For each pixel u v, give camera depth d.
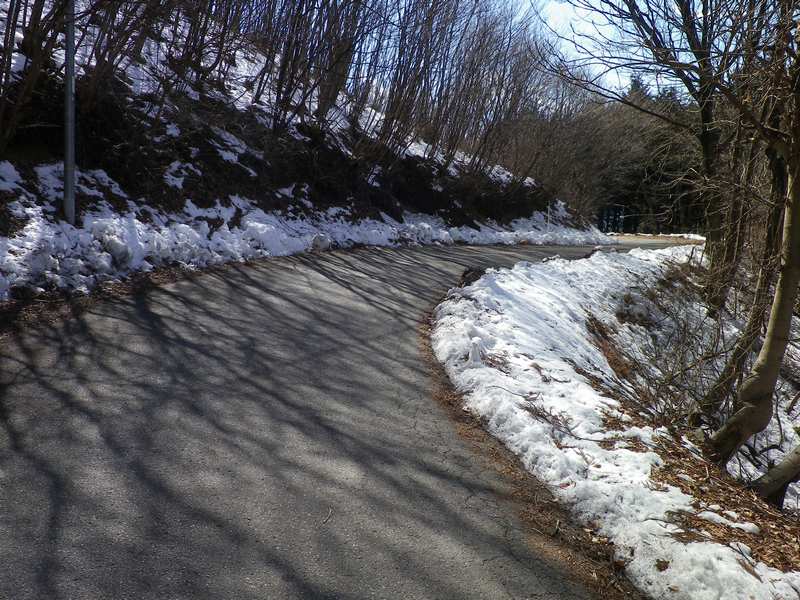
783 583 3.63
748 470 9.28
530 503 4.36
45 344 6.04
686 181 8.81
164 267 9.22
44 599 2.88
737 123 7.02
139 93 12.73
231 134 14.55
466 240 21.50
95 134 10.67
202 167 12.74
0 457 4.06
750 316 8.13
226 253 10.64
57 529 3.39
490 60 24.78
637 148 32.41
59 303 7.15
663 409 8.49
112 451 4.28
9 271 7.23
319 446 4.74
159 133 12.36
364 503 4.04
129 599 2.94
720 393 8.27
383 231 16.72
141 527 3.49
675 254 20.84
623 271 16.19
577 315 11.33
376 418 5.38
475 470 4.71
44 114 9.98
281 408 5.32
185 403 5.16
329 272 10.98
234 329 7.17
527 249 20.62
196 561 3.27
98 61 10.55
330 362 6.58
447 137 25.22
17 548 3.21
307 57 16.06
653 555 3.79
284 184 15.22
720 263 9.92
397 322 8.41
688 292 12.41
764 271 8.02
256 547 3.44
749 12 5.86
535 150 32.47
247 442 4.64
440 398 6.04
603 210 46.91
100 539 3.35
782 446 10.57
